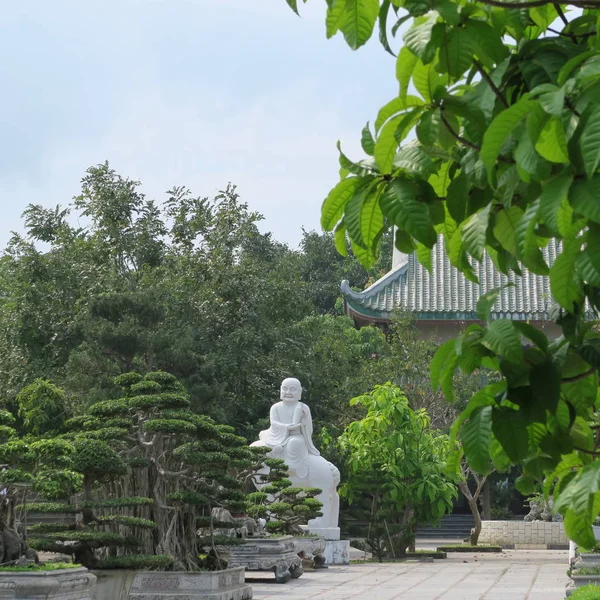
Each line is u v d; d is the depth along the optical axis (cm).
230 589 1634
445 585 2066
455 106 372
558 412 405
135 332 3136
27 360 3538
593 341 391
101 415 1588
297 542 2427
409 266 4672
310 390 3775
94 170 3803
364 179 378
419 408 3619
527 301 4384
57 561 1374
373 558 3017
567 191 313
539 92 312
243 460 1677
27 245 3572
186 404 1570
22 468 1268
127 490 1588
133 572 1405
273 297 3803
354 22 382
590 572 1855
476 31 361
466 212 418
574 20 404
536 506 4066
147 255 3800
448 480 3138
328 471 2752
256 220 3838
